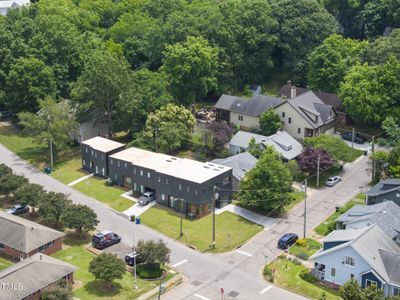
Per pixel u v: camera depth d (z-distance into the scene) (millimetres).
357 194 84000
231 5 126312
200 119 110125
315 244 70625
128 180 86188
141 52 124812
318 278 63719
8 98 107375
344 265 61688
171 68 110375
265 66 127062
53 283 57969
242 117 106125
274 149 85000
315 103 104188
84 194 84438
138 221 76000
